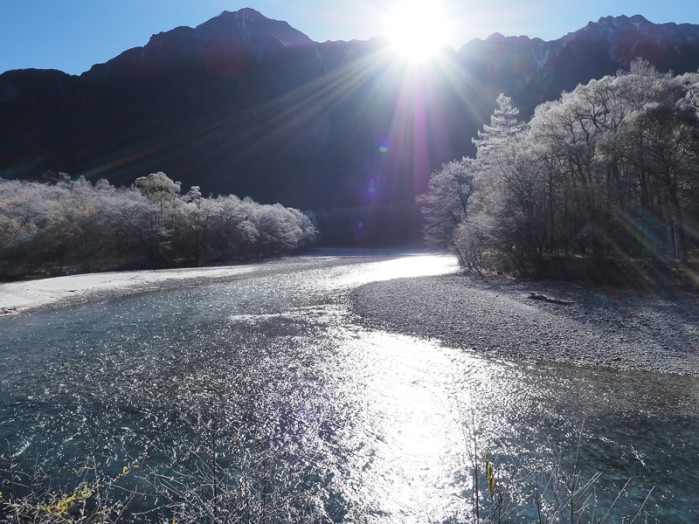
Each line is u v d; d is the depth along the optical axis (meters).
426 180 163.88
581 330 16.83
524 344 15.39
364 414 10.12
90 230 50.88
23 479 7.36
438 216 49.00
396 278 37.66
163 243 55.94
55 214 47.69
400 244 120.69
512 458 8.00
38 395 11.54
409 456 8.23
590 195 28.77
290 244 83.06
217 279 40.94
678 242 28.19
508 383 11.91
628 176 28.98
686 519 6.25
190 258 61.50
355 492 7.12
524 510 6.38
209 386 12.09
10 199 49.97
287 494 6.20
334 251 104.25
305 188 189.00
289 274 45.12
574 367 13.14
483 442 8.68
